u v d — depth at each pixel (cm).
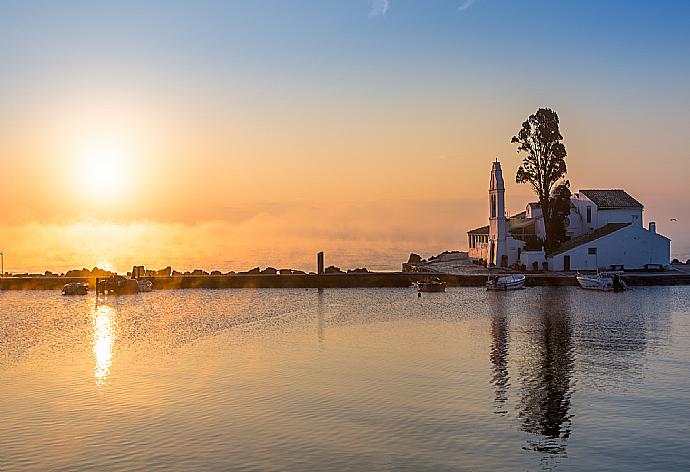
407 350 6203
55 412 4341
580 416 4178
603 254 12419
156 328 7656
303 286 12519
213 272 14200
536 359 5756
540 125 13175
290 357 5931
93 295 11456
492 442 3759
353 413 4262
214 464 3484
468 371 5338
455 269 13850
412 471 3381
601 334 6944
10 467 3475
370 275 12631
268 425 4050
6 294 11725
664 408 4319
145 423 4109
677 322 7706
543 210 13250
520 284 11362
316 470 3397
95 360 5872
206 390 4834
